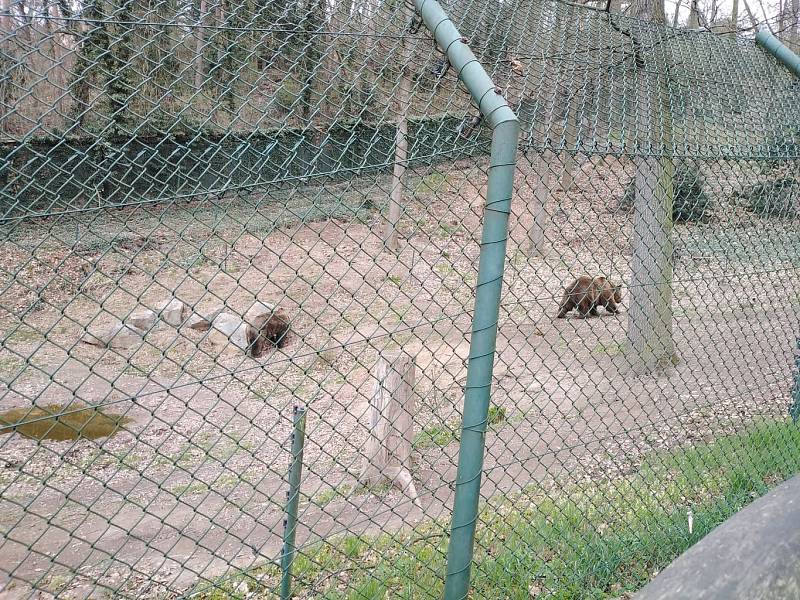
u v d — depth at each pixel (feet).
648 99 10.64
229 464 19.77
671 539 11.44
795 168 12.44
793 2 21.91
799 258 13.78
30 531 14.98
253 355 31.35
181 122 6.49
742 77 12.25
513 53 9.18
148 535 14.82
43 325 30.35
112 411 24.22
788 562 3.96
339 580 10.49
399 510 15.39
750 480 13.53
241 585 11.16
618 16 11.01
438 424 20.63
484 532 11.44
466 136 7.93
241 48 6.73
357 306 35.24
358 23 7.54
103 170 6.10
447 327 32.27
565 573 10.34
